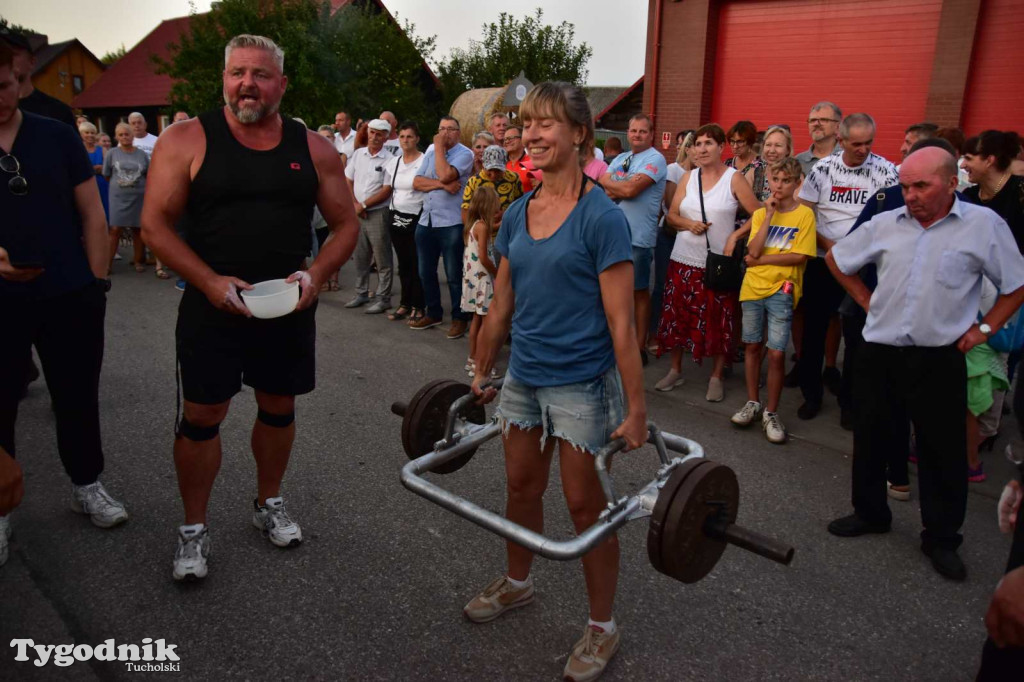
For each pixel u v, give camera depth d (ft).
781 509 11.92
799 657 8.48
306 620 8.95
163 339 20.57
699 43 37.86
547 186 7.41
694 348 16.43
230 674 8.04
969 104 31.89
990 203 11.91
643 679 8.09
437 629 8.85
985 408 12.20
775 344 14.35
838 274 10.93
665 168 17.24
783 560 6.68
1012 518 6.40
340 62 58.59
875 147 34.58
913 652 8.61
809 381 15.65
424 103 71.41
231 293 8.50
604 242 7.00
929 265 9.78
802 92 36.17
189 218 9.01
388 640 8.64
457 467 9.21
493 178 17.57
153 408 15.44
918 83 32.81
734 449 14.19
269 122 9.03
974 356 12.12
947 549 10.23
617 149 30.04
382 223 23.17
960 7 30.73
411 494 12.10
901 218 10.16
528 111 7.09
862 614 9.29
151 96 102.12
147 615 8.96
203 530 9.76
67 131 10.05
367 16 63.05
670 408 16.28
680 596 9.56
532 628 8.91
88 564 9.93
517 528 6.92
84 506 10.89
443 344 20.85
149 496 11.76
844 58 34.60
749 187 15.56
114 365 18.21
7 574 9.68
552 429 7.64
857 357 10.75
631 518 7.25
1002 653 5.43
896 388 10.28
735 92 38.19
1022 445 6.21
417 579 9.82
